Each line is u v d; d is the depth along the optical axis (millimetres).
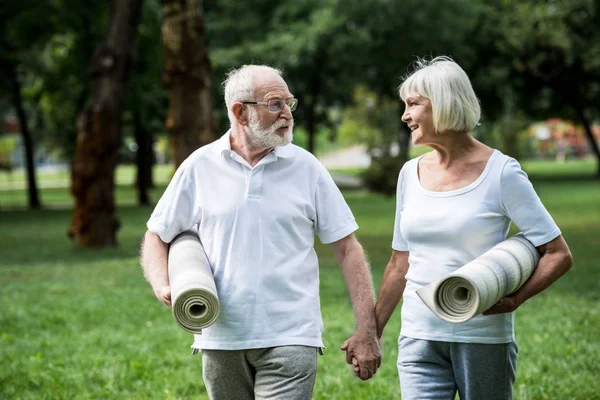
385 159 42750
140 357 8953
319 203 4660
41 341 10008
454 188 4344
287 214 4516
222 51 39125
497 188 4250
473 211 4266
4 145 70438
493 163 4293
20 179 89500
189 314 4129
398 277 4707
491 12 47719
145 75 35469
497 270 3979
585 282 13812
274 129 4461
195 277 4188
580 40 46031
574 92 52000
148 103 36656
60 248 21375
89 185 20969
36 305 12688
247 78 4484
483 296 3896
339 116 62906
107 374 8242
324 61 41656
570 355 8508
